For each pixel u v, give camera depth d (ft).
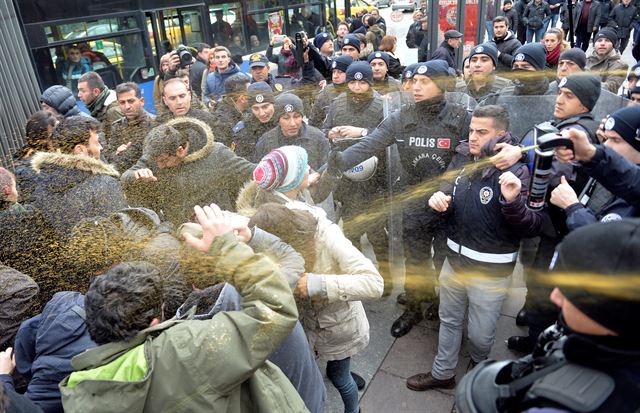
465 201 6.46
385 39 17.54
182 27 20.77
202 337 3.51
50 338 4.76
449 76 7.94
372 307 9.00
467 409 2.63
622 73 13.67
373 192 8.67
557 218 5.92
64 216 6.75
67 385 3.58
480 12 19.47
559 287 2.45
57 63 16.55
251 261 3.92
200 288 4.78
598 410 2.16
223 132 10.89
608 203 5.50
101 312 3.56
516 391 2.49
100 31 17.74
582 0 28.45
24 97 14.88
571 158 4.76
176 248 5.11
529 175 6.00
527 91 8.95
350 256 5.40
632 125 5.10
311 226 5.27
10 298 5.68
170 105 10.44
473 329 6.77
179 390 3.43
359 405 7.18
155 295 3.76
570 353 2.39
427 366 7.74
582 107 6.59
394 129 8.08
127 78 18.79
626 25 27.89
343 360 6.10
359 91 9.73
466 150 7.12
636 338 2.22
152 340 3.63
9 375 5.15
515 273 8.27
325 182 8.54
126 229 6.21
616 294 2.23
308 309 5.68
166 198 7.77
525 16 32.32
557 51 13.05
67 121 7.99
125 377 3.46
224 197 7.85
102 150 10.26
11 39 14.55
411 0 59.00
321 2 28.73
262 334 3.62
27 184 6.99
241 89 11.12
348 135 9.18
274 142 9.43
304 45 15.57
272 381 4.11
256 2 24.45
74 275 6.09
